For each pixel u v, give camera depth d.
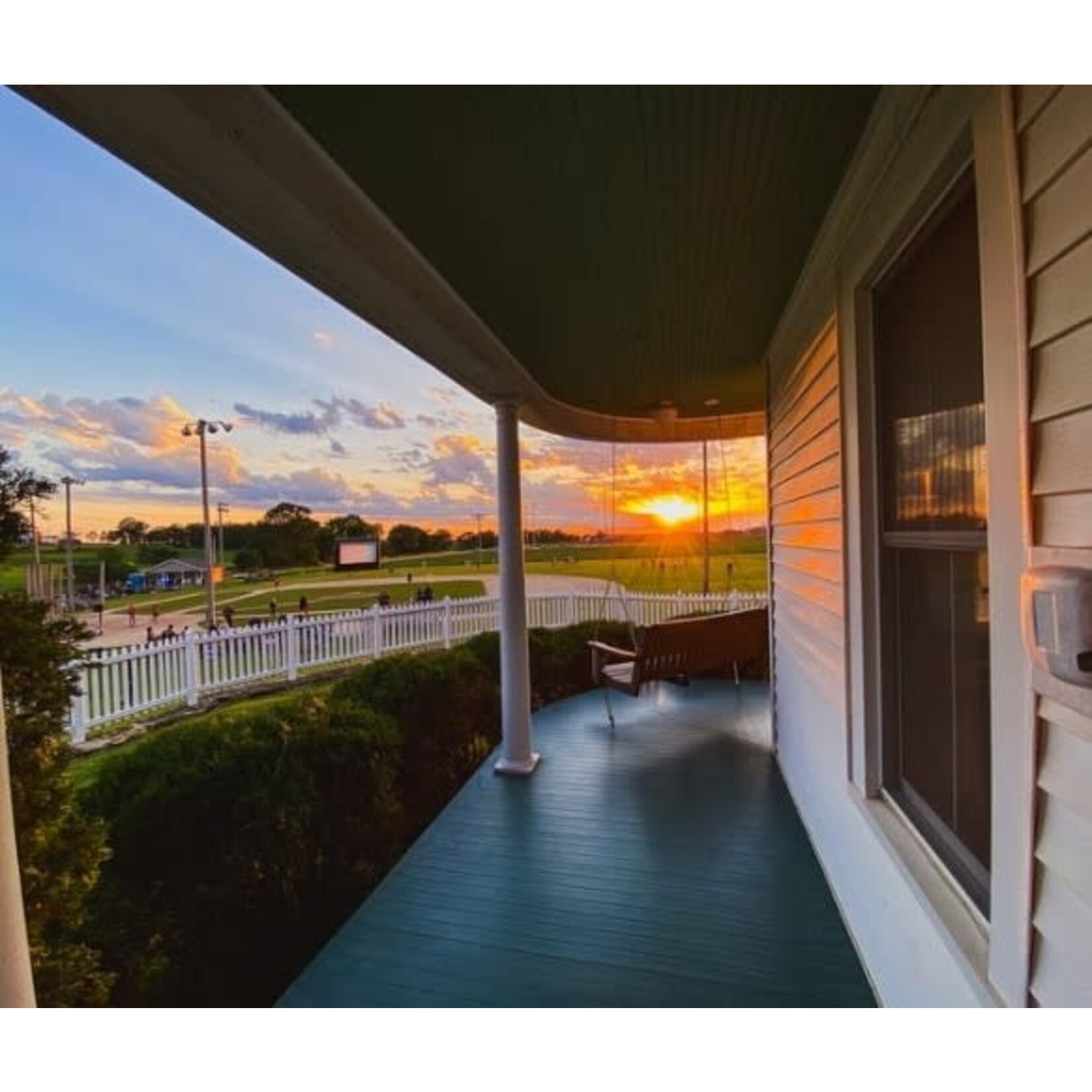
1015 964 1.06
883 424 1.90
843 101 1.47
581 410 5.11
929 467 1.61
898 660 1.88
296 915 2.54
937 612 1.60
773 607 3.99
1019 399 1.00
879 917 1.84
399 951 2.16
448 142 1.57
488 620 8.88
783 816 3.15
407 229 2.04
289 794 2.66
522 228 2.06
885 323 1.88
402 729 3.77
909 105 1.35
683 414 5.33
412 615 7.96
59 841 1.66
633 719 4.93
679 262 2.40
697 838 2.95
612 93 1.39
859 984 1.95
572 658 5.93
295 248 1.92
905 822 1.76
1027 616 0.94
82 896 1.72
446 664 4.52
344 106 1.39
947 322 1.48
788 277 2.62
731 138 1.61
